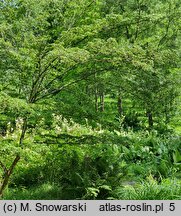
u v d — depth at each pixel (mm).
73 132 10766
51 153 9398
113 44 6332
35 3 6938
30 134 7238
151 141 14094
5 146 6102
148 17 7754
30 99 6781
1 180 7676
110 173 9469
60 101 7012
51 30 7176
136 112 21500
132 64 6441
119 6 16891
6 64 6496
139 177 10547
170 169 11445
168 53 6551
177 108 17828
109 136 7211
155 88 8695
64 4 7328
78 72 7141
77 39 7293
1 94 5797
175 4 17484
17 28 6891
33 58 6426
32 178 10297
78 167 9727
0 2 7164
